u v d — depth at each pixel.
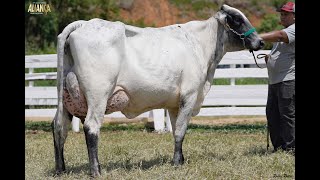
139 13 36.38
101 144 11.89
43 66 15.76
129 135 13.55
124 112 8.69
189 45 8.88
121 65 8.12
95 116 8.02
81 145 11.79
